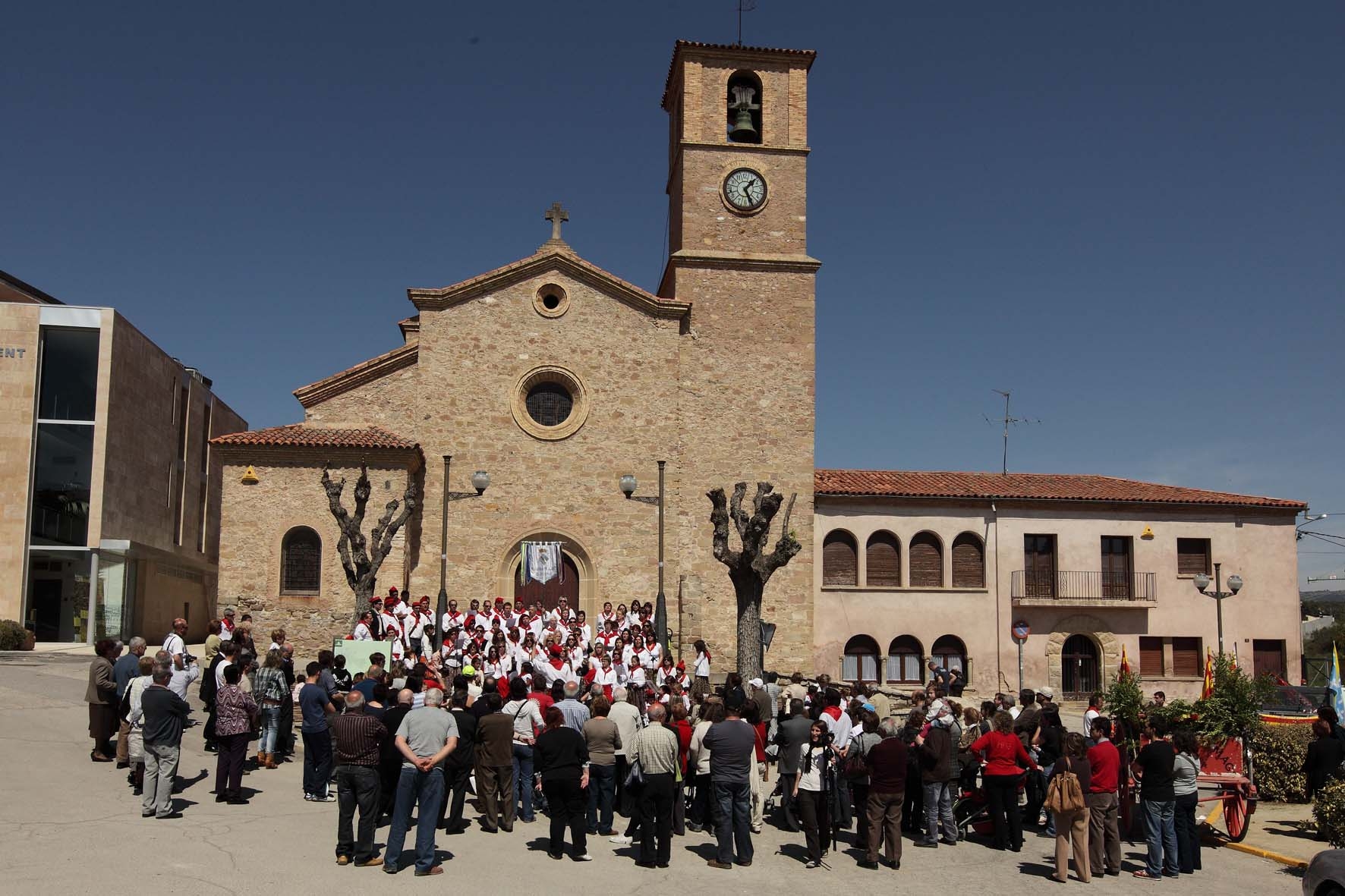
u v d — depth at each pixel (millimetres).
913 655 36750
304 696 16438
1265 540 39188
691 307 34625
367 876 12320
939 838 16812
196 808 15156
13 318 38656
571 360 33312
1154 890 14250
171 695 14516
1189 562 38969
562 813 13836
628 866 13688
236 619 29812
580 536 32438
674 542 33000
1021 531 37938
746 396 34406
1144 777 15156
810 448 34438
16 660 29547
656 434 33312
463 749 15320
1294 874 15375
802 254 35531
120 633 38781
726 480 33812
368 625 24938
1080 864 14477
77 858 12078
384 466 30875
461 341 32938
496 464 32438
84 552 38312
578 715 16391
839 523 36844
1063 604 37562
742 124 36000
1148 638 38156
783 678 32219
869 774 14992
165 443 46250
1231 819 17203
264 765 18797
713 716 15219
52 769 16625
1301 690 25016
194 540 50719
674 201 38062
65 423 38812
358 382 33000
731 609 33156
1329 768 16875
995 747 16344
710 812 16297
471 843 14477
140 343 42781
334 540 30438
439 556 31750
